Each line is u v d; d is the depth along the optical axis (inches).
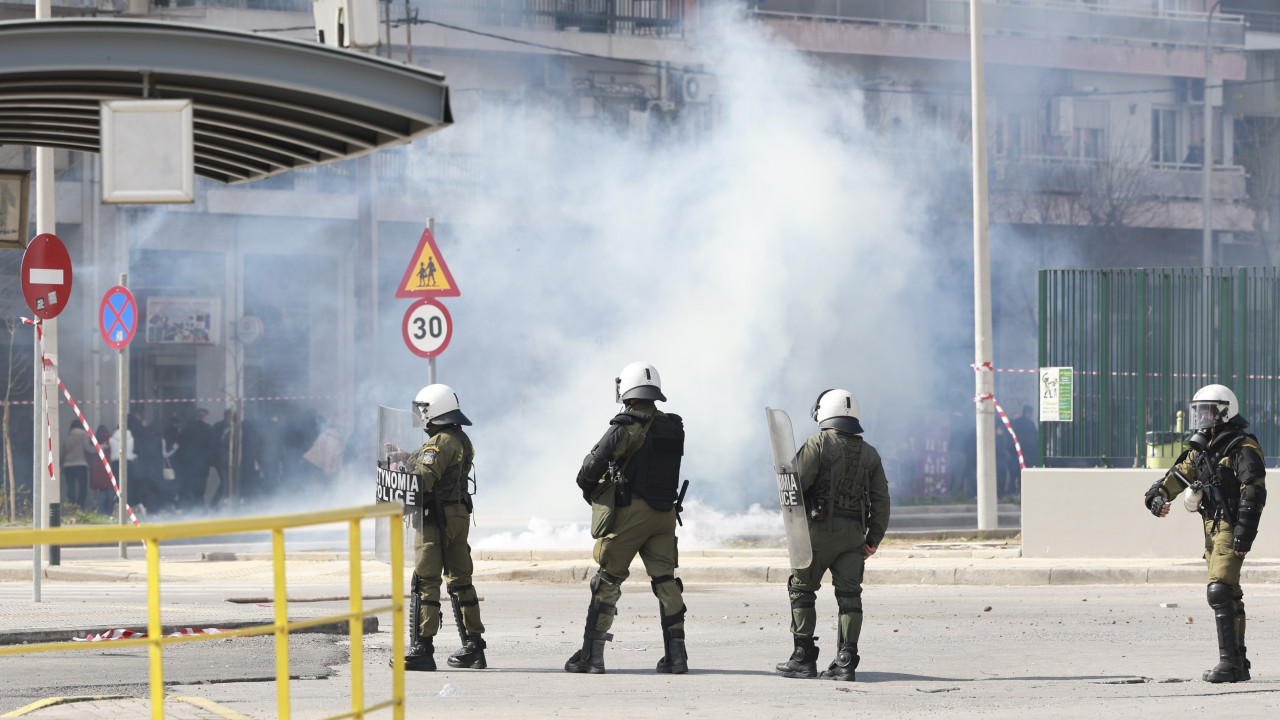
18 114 538.3
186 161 479.2
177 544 1824.6
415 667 775.1
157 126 478.3
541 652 878.4
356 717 409.7
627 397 760.3
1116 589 1259.8
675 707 632.4
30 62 425.7
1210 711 629.6
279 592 388.5
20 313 2432.3
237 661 788.6
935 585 1317.7
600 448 755.4
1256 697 674.8
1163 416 1409.9
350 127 530.0
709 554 1544.0
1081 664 816.3
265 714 597.6
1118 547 1389.0
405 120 506.3
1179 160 3543.3
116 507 2127.2
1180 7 3592.5
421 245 1248.8
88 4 2568.9
